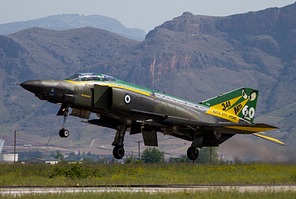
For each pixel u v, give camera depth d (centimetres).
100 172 16688
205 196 10731
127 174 16875
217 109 17150
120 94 14300
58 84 13650
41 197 10188
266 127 15938
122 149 14900
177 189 12462
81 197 10200
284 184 14712
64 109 13950
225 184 14550
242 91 17738
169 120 15250
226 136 17025
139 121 14600
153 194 10875
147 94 15075
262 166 17650
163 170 18800
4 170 18000
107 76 14512
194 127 15962
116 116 14550
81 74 14250
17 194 10725
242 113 17762
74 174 15575
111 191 11144
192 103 16538
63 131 13850
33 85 13400
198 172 18012
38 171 17388
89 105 14075
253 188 13262
